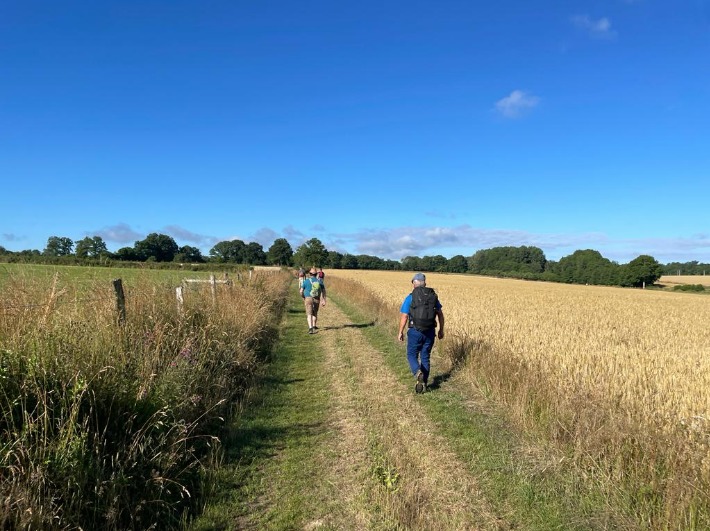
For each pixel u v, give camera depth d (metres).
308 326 14.60
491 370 7.20
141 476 3.67
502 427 5.68
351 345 11.38
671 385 5.91
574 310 18.39
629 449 4.12
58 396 3.57
